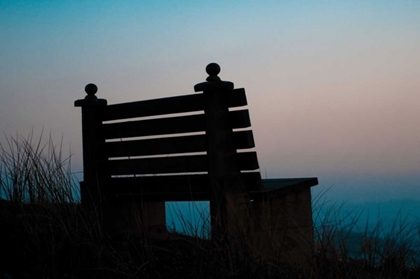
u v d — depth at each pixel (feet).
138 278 14.30
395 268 15.01
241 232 15.17
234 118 16.84
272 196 17.30
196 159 17.48
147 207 19.71
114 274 14.76
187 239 15.84
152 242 17.19
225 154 16.70
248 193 17.08
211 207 16.51
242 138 16.75
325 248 15.03
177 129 17.85
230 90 16.87
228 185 16.52
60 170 18.15
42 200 17.26
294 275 14.57
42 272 14.60
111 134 19.60
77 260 15.31
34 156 18.37
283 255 15.92
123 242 16.79
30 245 15.69
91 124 19.86
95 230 16.48
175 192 18.08
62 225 16.22
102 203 19.34
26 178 17.93
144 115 18.71
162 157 18.26
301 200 19.10
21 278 14.21
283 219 17.98
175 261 15.52
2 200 17.92
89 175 19.77
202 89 16.78
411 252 15.51
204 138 17.25
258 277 14.26
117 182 19.45
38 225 16.47
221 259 14.70
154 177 18.60
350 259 15.07
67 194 17.76
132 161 19.01
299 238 18.11
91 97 19.88
